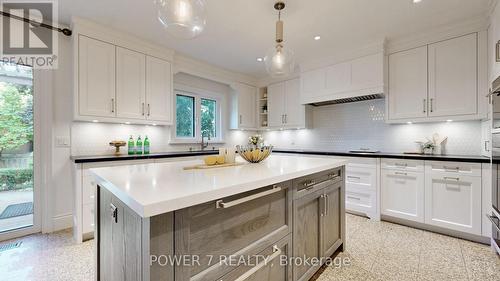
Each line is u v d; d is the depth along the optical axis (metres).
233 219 1.06
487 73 2.38
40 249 2.14
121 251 1.06
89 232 2.33
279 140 4.78
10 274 1.75
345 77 3.33
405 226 2.70
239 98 4.49
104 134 2.95
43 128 2.53
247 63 3.90
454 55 2.58
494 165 2.01
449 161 2.40
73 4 2.22
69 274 1.75
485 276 1.71
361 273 1.76
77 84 2.48
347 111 3.80
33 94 2.49
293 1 2.15
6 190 2.40
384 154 2.90
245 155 1.77
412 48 2.87
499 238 1.98
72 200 2.68
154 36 2.90
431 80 2.72
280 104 4.42
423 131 3.05
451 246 2.19
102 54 2.65
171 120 3.32
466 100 2.50
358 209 3.04
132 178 1.16
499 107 1.93
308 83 3.78
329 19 2.47
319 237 1.71
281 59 1.96
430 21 2.51
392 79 3.02
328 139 4.03
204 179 1.13
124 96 2.83
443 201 2.44
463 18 2.44
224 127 4.57
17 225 2.43
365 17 2.43
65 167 2.65
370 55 3.08
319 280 1.68
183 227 0.86
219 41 3.03
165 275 0.81
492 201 2.05
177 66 3.53
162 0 1.34
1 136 2.38
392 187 2.78
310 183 1.60
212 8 2.27
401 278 1.70
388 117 3.06
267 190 1.21
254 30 2.73
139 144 3.14
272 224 1.29
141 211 0.72
